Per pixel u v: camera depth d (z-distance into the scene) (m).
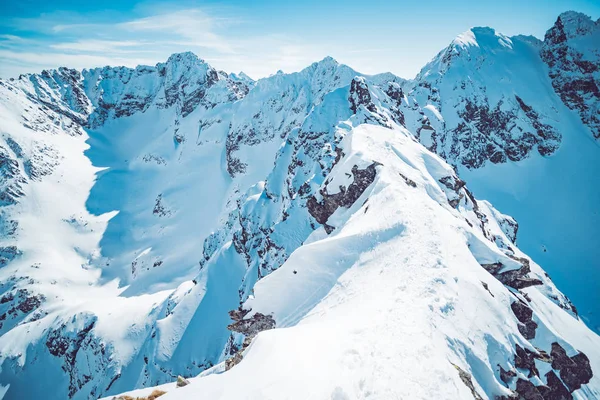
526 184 91.75
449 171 41.16
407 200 29.72
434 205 31.06
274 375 11.57
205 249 95.12
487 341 17.66
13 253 115.06
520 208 87.19
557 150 96.12
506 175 94.31
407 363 12.85
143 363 63.00
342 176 37.97
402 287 19.30
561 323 30.17
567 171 91.88
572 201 86.25
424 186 35.72
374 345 13.59
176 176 169.62
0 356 74.75
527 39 119.62
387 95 75.56
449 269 21.12
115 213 151.12
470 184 93.56
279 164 73.62
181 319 60.41
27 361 74.00
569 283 71.19
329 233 37.75
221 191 149.88
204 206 147.50
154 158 191.12
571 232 80.69
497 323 19.22
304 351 13.09
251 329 26.34
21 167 146.75
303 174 62.81
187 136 193.38
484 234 41.72
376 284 21.22
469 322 17.84
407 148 42.25
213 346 56.44
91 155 191.12
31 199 136.88
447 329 16.42
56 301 98.81
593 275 71.94
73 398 65.19
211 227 132.88
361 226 28.83
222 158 167.62
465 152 97.19
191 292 65.50
